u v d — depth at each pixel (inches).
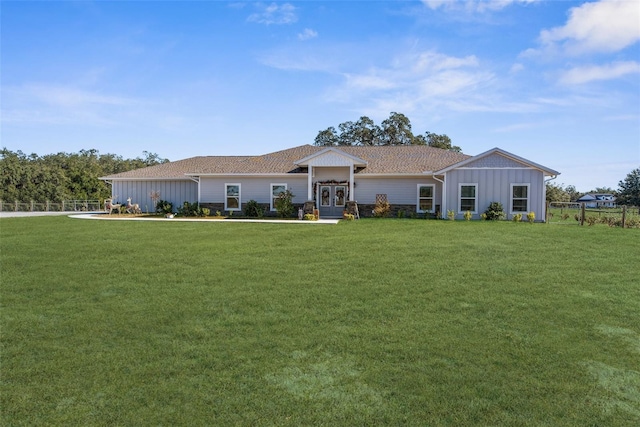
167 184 1111.6
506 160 874.1
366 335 228.7
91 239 558.9
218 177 1036.5
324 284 329.4
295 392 171.5
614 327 240.8
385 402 164.4
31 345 217.0
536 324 244.8
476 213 885.2
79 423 151.8
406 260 417.1
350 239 554.3
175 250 474.6
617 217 862.5
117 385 177.3
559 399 167.2
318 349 211.6
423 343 218.2
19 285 327.3
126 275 358.6
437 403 163.6
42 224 766.5
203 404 163.2
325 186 1012.5
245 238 568.4
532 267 386.3
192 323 247.4
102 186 2361.0
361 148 1189.1
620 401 166.1
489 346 214.5
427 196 969.5
